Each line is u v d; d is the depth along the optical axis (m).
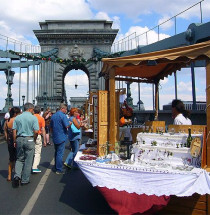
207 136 4.61
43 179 7.59
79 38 39.03
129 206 4.46
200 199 4.38
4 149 13.96
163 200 4.38
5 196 6.08
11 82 26.70
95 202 5.66
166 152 4.99
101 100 5.92
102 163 5.11
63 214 5.02
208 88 4.64
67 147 14.35
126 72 7.37
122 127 7.16
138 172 4.54
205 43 4.65
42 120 8.77
